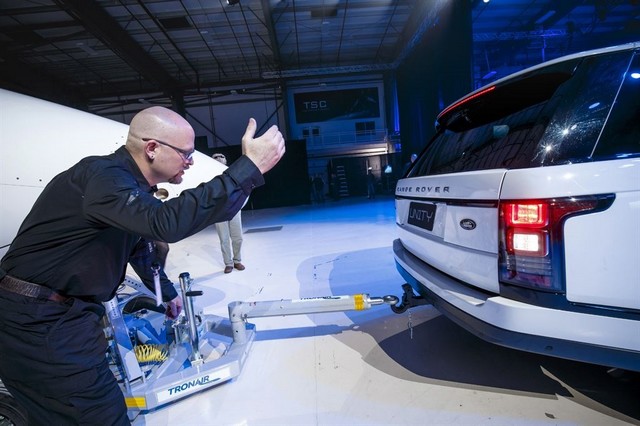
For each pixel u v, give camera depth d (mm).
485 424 1297
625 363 1020
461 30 9141
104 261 898
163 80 13828
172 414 1516
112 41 10180
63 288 884
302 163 14945
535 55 15203
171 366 1715
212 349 1901
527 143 1202
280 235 6367
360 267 3691
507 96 1499
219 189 724
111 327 1483
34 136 1545
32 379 875
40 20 9734
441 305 1450
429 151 2047
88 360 913
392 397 1507
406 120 14445
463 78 9297
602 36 14438
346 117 15961
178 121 866
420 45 12242
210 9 10055
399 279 3191
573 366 1624
